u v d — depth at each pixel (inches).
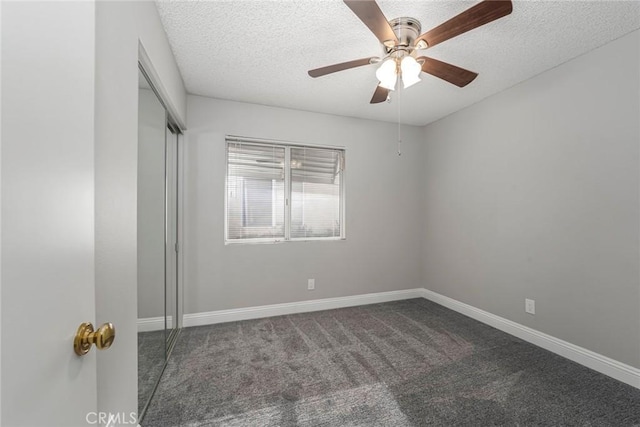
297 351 86.6
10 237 17.0
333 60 84.1
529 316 93.6
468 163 119.0
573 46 75.7
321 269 126.7
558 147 85.5
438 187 135.9
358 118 133.4
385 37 59.4
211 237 109.7
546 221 88.6
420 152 144.6
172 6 61.7
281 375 73.6
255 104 116.1
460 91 104.6
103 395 37.9
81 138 25.1
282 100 112.9
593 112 76.7
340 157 132.6
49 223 20.6
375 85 99.9
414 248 144.6
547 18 64.8
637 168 68.1
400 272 141.7
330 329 103.7
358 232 133.6
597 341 75.5
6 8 16.7
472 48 77.2
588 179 77.8
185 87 101.6
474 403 62.9
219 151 110.9
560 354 83.7
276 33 71.4
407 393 66.2
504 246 102.7
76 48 24.3
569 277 82.2
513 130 99.7
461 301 122.0
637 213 68.1
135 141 49.4
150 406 62.1
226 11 63.5
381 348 88.7
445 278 131.3
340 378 72.3
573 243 81.3
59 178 21.9
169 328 93.0
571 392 66.4
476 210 115.0
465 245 120.2
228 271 112.0
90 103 26.7
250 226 118.3
